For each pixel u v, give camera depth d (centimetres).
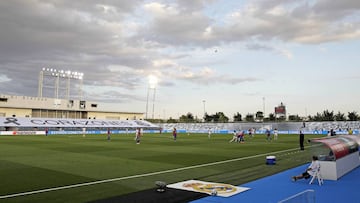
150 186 1132
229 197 960
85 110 9000
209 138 4731
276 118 9900
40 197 965
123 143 3500
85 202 905
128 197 966
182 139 4422
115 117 9731
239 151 2552
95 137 4897
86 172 1449
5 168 1571
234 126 8331
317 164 1201
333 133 3416
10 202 907
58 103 8456
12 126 6550
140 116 10450
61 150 2595
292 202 684
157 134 6256
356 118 9400
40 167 1608
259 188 1090
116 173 1423
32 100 7994
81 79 9300
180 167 1620
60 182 1205
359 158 1709
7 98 7588
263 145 3259
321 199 943
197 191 1042
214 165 1698
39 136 5216
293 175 1362
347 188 1103
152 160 1919
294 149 2753
